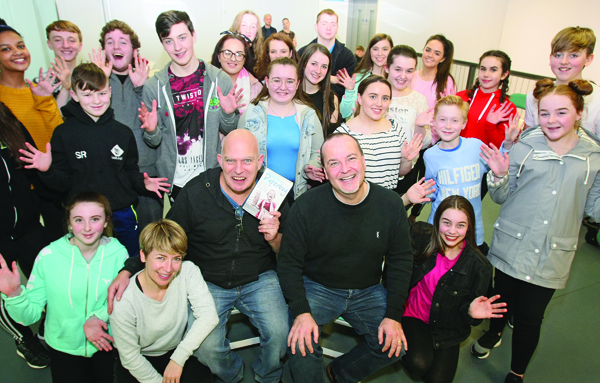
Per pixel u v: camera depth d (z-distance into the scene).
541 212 1.79
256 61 3.43
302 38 7.05
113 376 1.73
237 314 2.48
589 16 5.36
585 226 3.62
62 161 2.03
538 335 1.83
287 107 2.34
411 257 1.83
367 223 1.74
